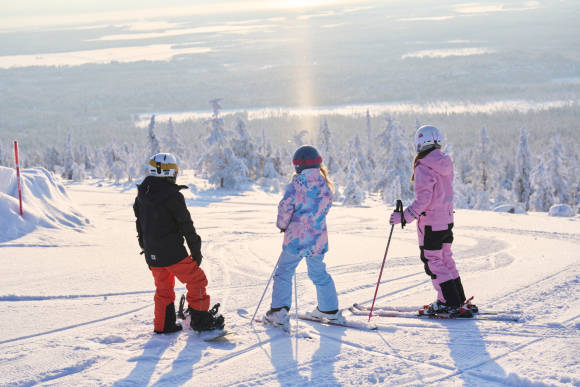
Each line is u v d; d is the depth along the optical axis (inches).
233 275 268.1
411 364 125.1
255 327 165.2
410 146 1975.9
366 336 151.3
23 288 221.9
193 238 151.6
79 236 416.8
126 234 456.8
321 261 171.9
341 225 621.6
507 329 151.3
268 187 2017.7
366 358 130.3
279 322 162.9
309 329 162.7
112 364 128.3
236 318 177.6
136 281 243.3
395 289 222.7
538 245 386.3
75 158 4259.4
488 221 611.2
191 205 1208.8
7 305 191.8
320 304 171.5
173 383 115.8
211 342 147.9
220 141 1937.7
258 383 115.0
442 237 175.0
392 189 1822.1
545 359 123.8
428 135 174.6
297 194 165.9
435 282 175.5
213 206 1165.7
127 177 2650.1
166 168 153.9
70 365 124.7
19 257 310.3
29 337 152.2
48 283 234.7
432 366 123.7
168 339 150.7
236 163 1945.1
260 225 624.1
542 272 237.1
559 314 165.0
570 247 359.9
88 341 144.9
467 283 221.8
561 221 611.5
